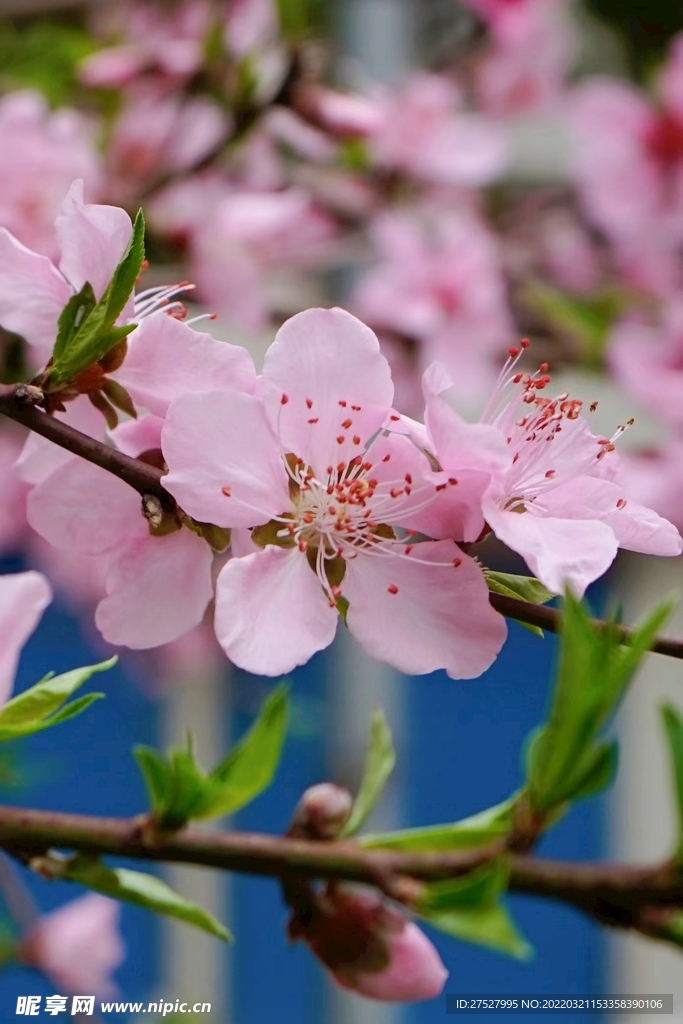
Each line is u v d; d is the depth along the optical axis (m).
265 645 0.44
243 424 0.45
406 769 0.99
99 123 0.80
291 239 0.85
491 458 0.44
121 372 0.45
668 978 1.05
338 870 0.44
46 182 0.65
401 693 0.97
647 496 0.74
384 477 0.45
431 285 0.90
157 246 0.74
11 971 0.83
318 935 0.46
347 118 0.73
